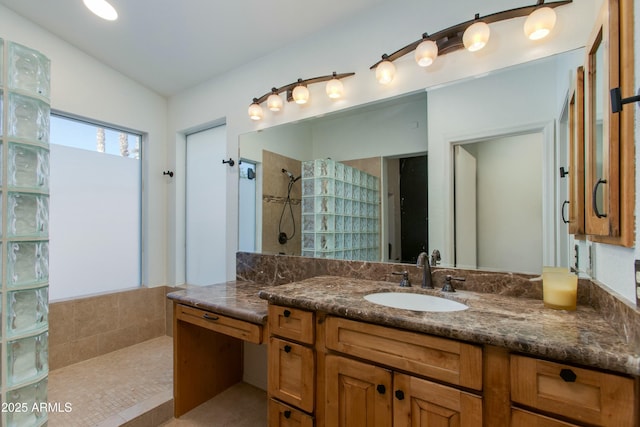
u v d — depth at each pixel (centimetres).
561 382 76
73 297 240
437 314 101
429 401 94
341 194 181
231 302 161
